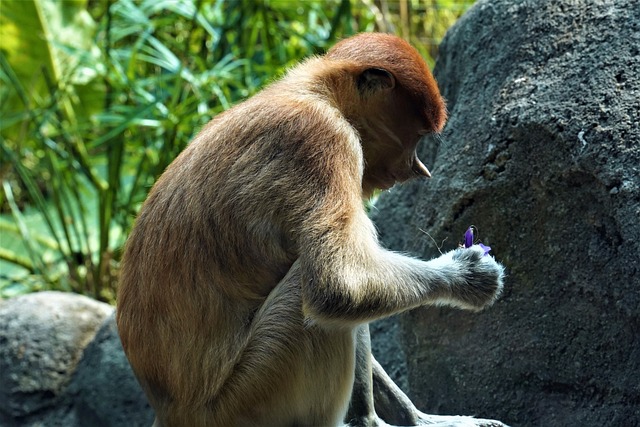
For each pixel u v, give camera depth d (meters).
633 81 6.49
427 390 7.67
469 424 6.36
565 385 6.81
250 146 5.77
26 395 9.48
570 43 6.96
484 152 7.17
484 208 7.18
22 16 14.81
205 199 5.73
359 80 6.24
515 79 7.16
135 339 5.93
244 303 5.82
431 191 7.64
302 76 6.27
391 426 6.34
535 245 6.91
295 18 14.09
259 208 5.66
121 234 13.33
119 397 9.20
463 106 7.64
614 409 6.46
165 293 5.75
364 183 6.55
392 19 14.88
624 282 6.23
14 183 16.45
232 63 13.01
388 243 8.88
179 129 12.22
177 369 5.79
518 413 7.05
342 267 5.42
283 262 5.78
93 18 17.25
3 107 15.30
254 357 5.74
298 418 5.86
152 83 13.25
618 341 6.42
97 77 14.99
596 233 6.49
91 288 13.11
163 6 13.41
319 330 5.72
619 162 6.23
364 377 6.26
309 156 5.68
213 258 5.71
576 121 6.53
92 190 15.66
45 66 14.93
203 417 5.82
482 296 6.07
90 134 14.94
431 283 5.85
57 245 13.59
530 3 7.41
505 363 7.12
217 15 13.84
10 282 13.60
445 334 7.49
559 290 6.78
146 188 12.24
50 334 9.74
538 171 6.80
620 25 6.79
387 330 8.65
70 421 9.41
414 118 6.30
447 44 8.52
